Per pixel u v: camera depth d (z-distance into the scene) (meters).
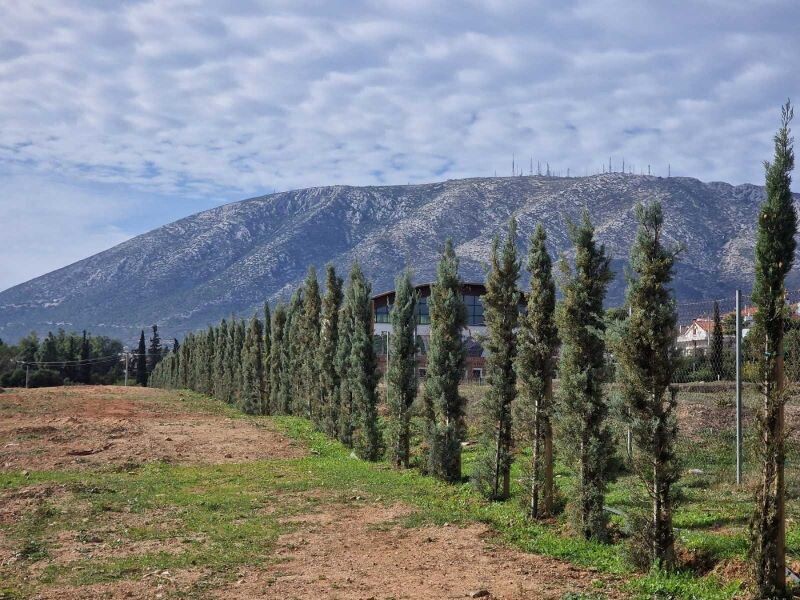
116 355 136.25
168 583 10.58
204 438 30.91
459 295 20.28
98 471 22.56
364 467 22.92
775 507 9.56
